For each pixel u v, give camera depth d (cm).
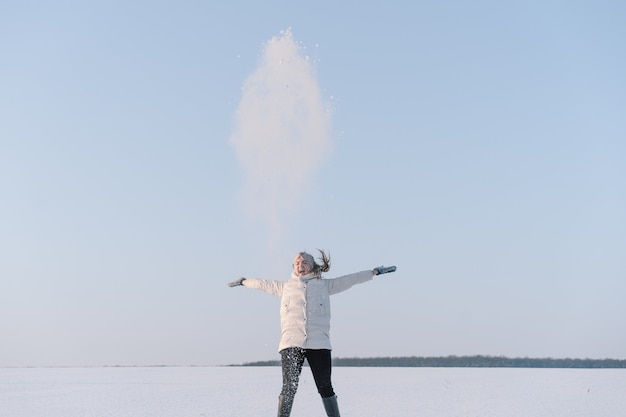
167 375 1234
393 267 433
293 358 397
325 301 409
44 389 813
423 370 1605
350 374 1338
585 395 732
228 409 573
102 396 705
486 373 1352
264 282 427
